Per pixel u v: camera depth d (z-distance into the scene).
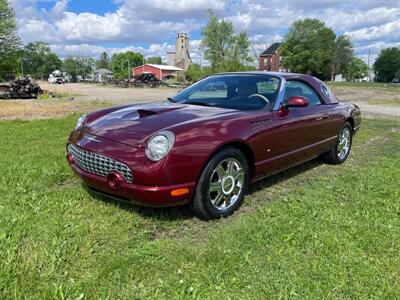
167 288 2.22
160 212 3.29
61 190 3.76
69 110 12.87
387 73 88.81
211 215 3.20
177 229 3.05
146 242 2.79
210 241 2.82
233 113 3.48
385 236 2.91
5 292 2.10
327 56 75.00
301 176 4.64
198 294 2.16
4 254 2.44
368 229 3.03
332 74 78.50
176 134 2.91
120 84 49.72
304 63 74.56
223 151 3.16
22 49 38.00
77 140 3.39
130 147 2.94
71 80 92.06
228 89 4.14
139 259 2.51
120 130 3.16
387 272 2.43
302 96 4.31
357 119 5.65
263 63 84.12
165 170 2.83
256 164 3.54
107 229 2.91
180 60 91.62
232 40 46.84
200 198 3.08
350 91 29.86
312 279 2.33
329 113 4.74
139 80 47.69
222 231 2.99
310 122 4.29
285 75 4.30
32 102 17.52
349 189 4.05
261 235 2.88
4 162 4.74
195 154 2.94
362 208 3.50
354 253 2.65
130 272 2.36
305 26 74.12
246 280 2.31
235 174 3.37
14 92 23.06
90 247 2.63
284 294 2.17
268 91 3.97
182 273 2.38
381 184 4.22
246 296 2.15
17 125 8.23
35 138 6.64
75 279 2.26
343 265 2.49
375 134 7.86
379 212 3.41
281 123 3.77
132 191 2.90
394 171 4.80
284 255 2.61
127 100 19.50
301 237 2.85
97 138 3.19
